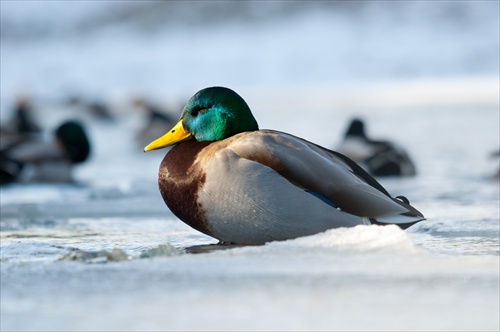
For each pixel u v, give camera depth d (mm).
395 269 6066
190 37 82562
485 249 8070
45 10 100062
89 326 4574
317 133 28062
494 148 22547
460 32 71000
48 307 5035
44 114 49219
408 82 53031
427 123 30172
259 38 77812
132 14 94000
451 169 18906
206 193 8203
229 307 4965
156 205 13391
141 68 74125
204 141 8641
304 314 4785
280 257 6594
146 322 4645
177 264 6348
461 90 43250
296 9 82750
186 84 65250
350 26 76438
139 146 28891
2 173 19094
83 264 6449
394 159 18281
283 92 50031
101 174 20750
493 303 5031
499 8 75562
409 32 72562
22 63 82562
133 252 8602
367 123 31016
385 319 4668
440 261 6371
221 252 6848
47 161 19203
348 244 7090
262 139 8305
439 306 4961
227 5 87188
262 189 8086
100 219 12039
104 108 44531
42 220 11969
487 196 14180
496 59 63438
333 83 57062
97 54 83688
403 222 8188
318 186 8156
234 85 61500
